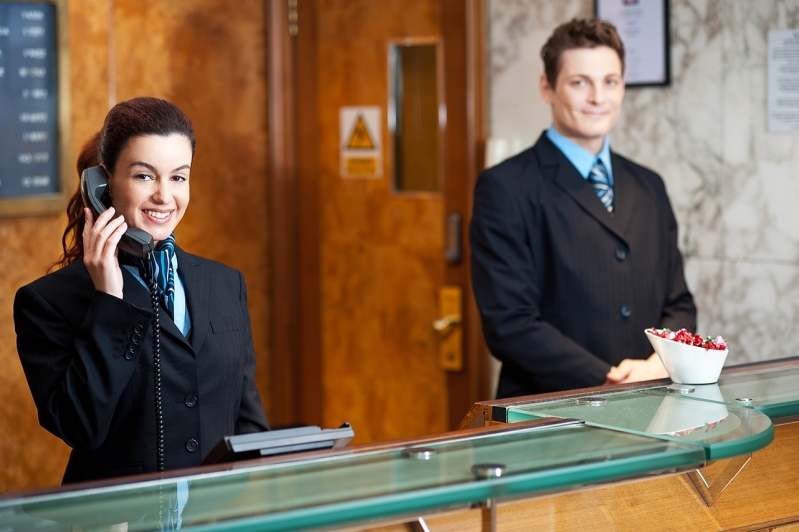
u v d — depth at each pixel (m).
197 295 1.78
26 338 1.65
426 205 3.82
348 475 1.17
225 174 4.06
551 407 1.55
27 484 3.13
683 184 3.14
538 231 2.45
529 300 2.39
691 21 3.07
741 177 3.00
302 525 1.03
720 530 1.53
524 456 1.24
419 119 3.81
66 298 1.66
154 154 1.62
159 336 1.67
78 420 1.57
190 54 3.92
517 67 3.53
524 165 2.51
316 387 4.19
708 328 3.12
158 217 1.65
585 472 1.18
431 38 3.72
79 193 1.80
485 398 3.73
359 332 4.06
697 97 3.08
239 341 1.83
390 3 3.83
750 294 3.01
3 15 2.97
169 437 1.69
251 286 4.19
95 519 1.05
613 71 2.46
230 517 1.03
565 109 2.48
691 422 1.42
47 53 3.05
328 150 4.06
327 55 4.02
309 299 4.18
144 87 3.81
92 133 3.15
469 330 3.74
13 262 3.05
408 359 3.94
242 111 4.09
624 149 3.25
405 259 3.91
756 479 1.59
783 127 2.90
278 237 4.15
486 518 1.17
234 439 1.29
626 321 2.44
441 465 1.21
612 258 2.44
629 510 1.43
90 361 1.57
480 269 2.45
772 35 2.90
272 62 4.08
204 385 1.74
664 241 2.60
